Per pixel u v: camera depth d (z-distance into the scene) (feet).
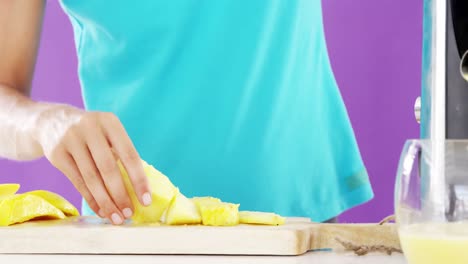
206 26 6.20
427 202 2.25
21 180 7.57
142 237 3.20
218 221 3.43
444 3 3.04
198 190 6.35
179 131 6.34
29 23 5.29
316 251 3.26
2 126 4.24
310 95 6.38
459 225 2.21
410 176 2.28
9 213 3.45
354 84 7.32
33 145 4.13
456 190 2.22
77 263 3.00
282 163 6.35
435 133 3.12
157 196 3.51
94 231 3.22
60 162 3.77
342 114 6.55
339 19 7.27
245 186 6.33
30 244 3.23
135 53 6.25
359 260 2.99
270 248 3.14
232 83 6.27
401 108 7.31
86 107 6.45
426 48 3.18
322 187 6.47
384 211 7.39
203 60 6.25
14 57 5.23
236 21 6.20
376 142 7.36
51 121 3.93
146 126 6.36
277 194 6.34
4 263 3.02
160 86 6.30
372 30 7.25
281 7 6.20
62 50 7.52
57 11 7.47
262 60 6.28
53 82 7.57
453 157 2.22
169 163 6.36
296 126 6.37
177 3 6.15
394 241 3.13
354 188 6.56
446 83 3.07
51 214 3.67
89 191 3.68
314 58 6.40
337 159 6.56
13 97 4.46
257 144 6.32
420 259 2.23
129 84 6.32
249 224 3.56
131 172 3.50
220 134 6.32
